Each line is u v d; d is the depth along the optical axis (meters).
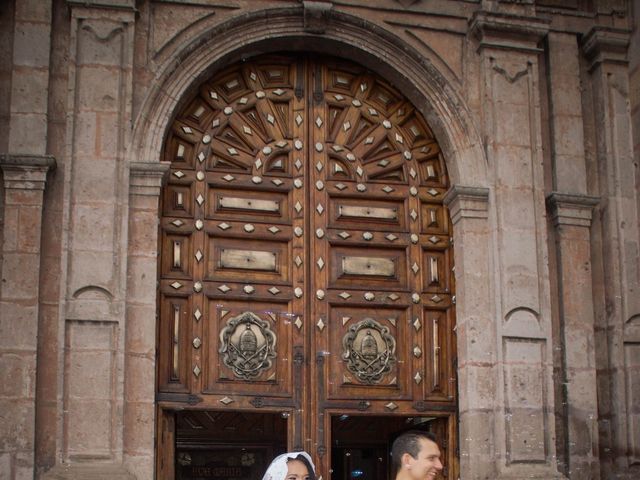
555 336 10.37
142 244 9.53
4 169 9.37
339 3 10.49
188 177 10.17
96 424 9.01
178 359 9.77
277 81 10.65
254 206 10.29
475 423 9.83
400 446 5.40
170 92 9.98
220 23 10.16
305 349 10.09
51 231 9.47
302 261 10.26
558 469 10.04
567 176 10.72
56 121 9.70
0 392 9.00
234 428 12.95
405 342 10.32
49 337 9.26
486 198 10.33
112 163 9.57
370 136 10.71
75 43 9.76
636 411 10.24
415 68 10.62
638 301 10.53
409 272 10.46
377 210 10.55
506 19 10.64
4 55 9.73
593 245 10.70
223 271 10.08
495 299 10.09
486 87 10.59
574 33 11.11
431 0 10.73
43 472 8.96
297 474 6.11
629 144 10.90
